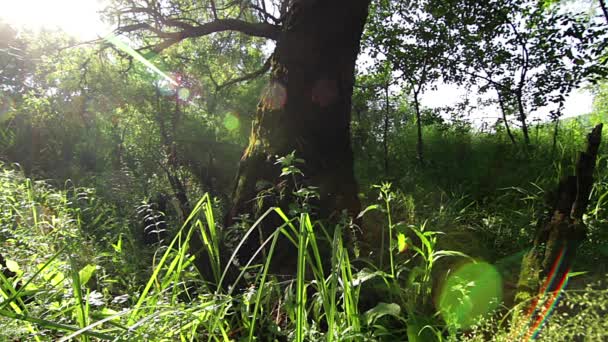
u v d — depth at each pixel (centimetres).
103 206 497
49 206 412
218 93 1079
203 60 972
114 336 153
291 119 386
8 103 926
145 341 162
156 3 819
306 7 396
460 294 244
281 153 378
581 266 292
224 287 249
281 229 185
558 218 251
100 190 591
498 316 226
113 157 900
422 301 245
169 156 761
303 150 377
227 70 1091
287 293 202
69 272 207
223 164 879
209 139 950
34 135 902
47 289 193
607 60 726
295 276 283
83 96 919
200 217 370
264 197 351
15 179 475
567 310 190
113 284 284
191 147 916
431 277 276
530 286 239
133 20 841
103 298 215
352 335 180
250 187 384
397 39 835
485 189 586
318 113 386
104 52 867
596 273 280
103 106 935
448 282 260
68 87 887
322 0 392
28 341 169
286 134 383
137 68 910
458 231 408
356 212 382
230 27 783
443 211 459
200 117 1050
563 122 945
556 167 589
